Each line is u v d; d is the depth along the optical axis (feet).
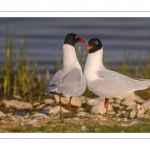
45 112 42.80
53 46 85.51
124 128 33.88
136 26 99.71
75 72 41.37
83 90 41.09
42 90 58.59
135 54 80.33
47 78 62.08
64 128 34.09
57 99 50.52
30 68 66.39
